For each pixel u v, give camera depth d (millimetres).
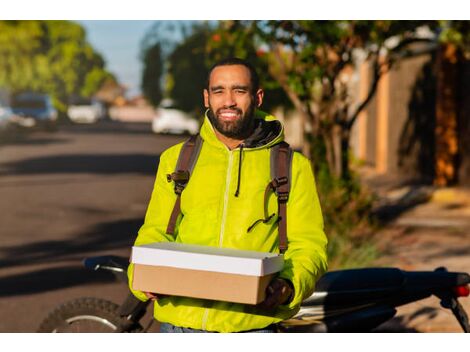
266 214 3326
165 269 3143
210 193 3371
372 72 23234
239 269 3039
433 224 12062
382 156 21703
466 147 16547
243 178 3354
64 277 8500
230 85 3295
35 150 29984
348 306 4770
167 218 3479
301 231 3375
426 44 17906
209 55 14570
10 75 84250
